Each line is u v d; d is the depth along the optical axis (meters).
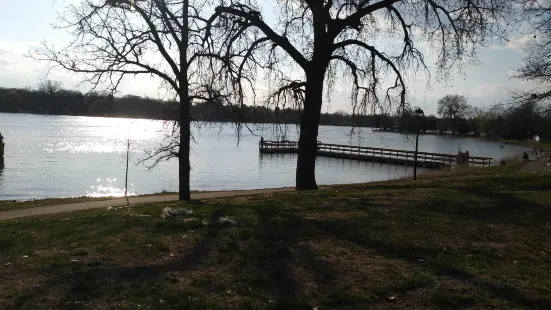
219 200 15.83
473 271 7.02
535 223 10.48
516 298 6.03
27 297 5.68
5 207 18.06
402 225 9.88
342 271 6.89
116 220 10.59
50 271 6.71
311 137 18.61
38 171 40.19
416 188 16.16
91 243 8.34
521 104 25.69
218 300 5.69
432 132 137.12
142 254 7.60
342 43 18.06
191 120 18.67
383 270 6.96
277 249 7.84
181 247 8.02
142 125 150.38
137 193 30.91
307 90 18.33
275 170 46.41
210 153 63.91
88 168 43.56
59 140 74.44
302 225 9.69
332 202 12.77
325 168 52.59
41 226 10.46
